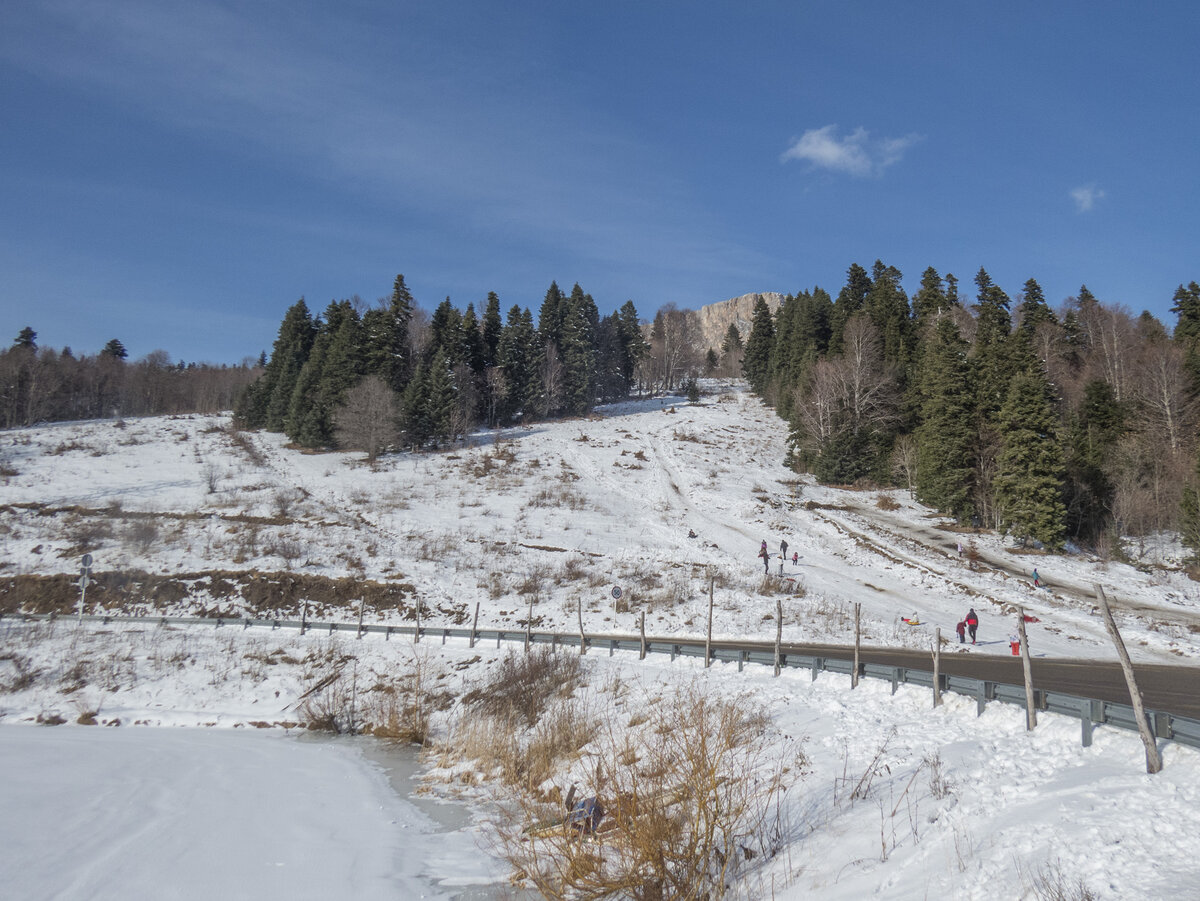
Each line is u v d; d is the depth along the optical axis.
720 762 12.20
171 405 116.19
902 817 8.81
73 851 11.63
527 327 94.75
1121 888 6.04
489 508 52.00
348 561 38.34
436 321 91.38
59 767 16.81
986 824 7.98
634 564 41.50
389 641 28.39
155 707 23.03
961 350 56.22
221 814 13.72
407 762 18.28
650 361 125.44
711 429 84.56
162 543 39.12
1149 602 35.84
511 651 25.66
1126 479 46.75
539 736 16.88
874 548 45.44
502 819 13.12
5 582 33.50
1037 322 76.50
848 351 71.12
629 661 22.86
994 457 51.38
